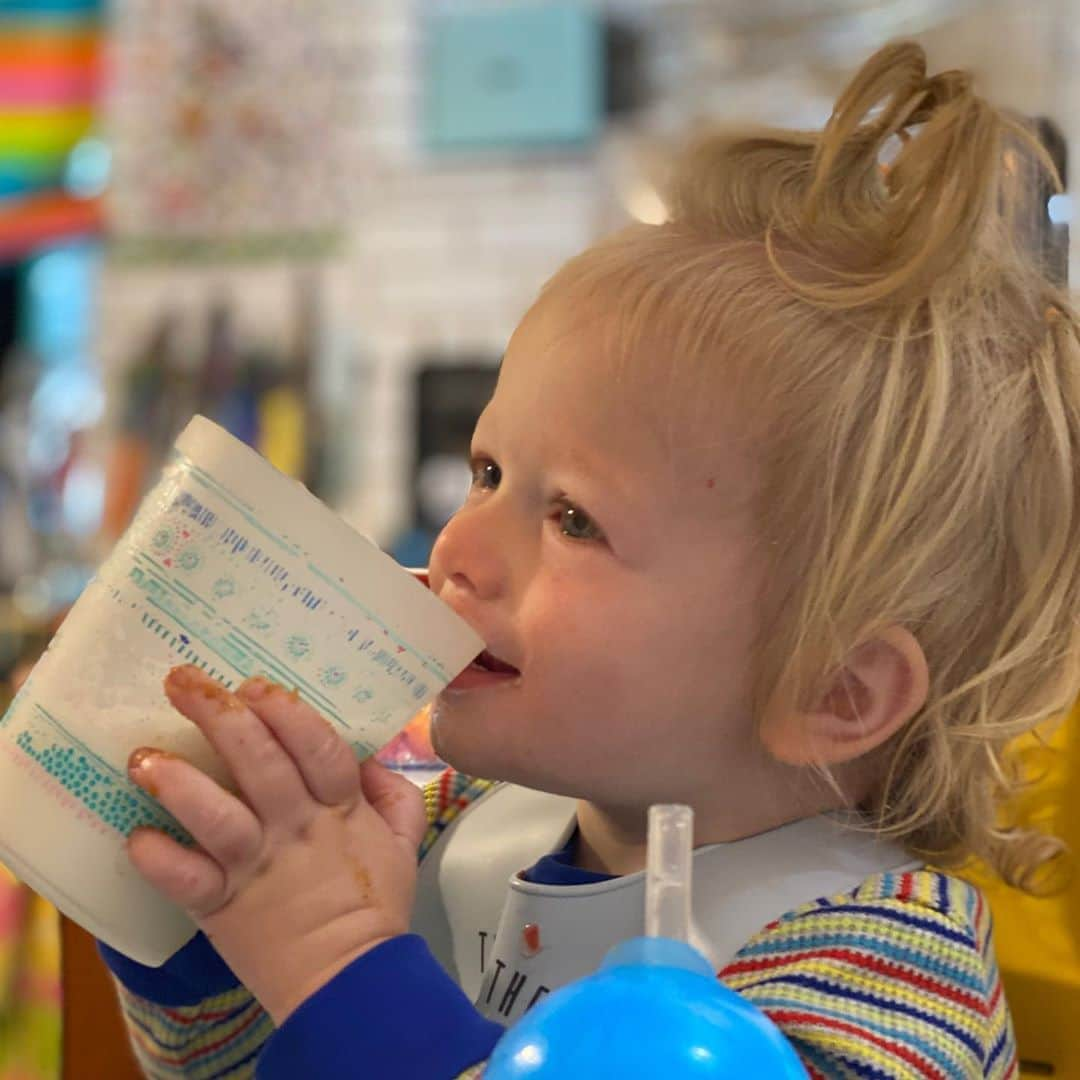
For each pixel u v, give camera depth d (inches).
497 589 24.9
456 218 98.2
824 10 82.6
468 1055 19.8
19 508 88.7
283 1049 20.1
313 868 20.8
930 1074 21.6
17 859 20.4
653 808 16.3
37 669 20.9
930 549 24.8
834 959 23.0
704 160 28.7
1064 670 26.7
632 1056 13.9
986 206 25.5
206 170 100.0
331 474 96.3
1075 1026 29.9
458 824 30.6
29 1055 46.4
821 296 25.2
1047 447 25.9
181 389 96.8
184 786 20.0
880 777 26.3
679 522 24.3
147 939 21.1
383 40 99.3
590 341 25.1
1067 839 30.8
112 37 100.7
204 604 20.3
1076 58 72.6
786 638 24.5
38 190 99.6
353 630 20.6
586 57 94.7
